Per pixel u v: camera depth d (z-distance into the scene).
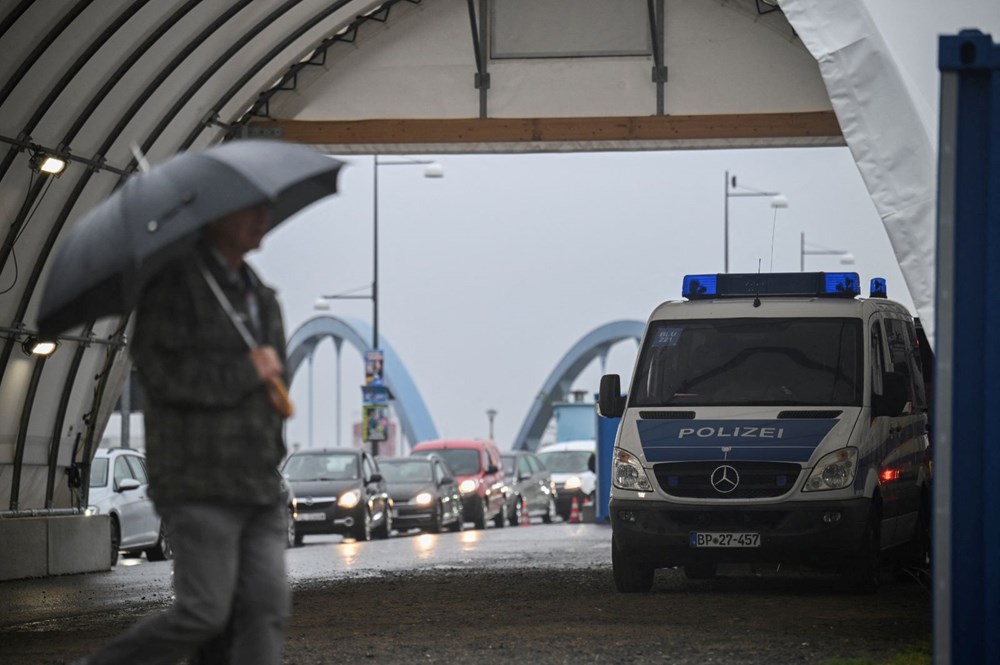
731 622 15.69
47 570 26.94
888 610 16.92
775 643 13.78
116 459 32.88
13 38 21.20
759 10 28.23
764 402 19.41
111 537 30.00
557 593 19.88
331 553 33.94
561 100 28.78
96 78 23.67
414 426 126.75
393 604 18.72
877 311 20.70
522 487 59.72
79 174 25.02
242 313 8.16
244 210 8.12
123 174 26.27
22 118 22.67
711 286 21.33
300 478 41.78
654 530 18.75
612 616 16.50
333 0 26.53
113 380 29.12
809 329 20.00
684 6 28.53
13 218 23.72
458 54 28.97
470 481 53.69
